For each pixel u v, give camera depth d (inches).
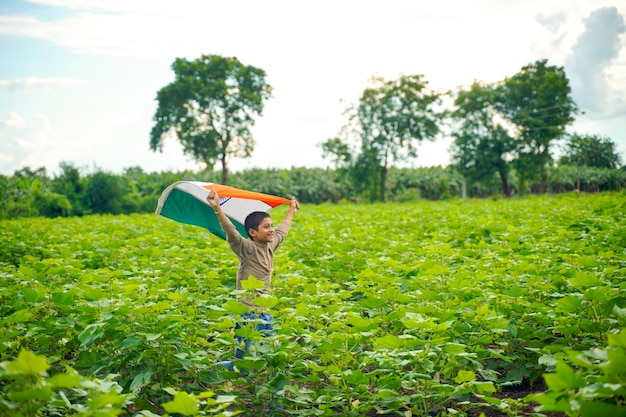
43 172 1726.1
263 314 223.3
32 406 143.9
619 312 190.7
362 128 2539.4
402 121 2482.8
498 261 347.9
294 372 220.1
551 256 366.9
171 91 2342.5
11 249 507.8
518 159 2338.8
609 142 3051.2
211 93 2330.2
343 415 199.8
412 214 843.4
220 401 157.0
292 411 199.6
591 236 474.0
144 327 213.5
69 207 1496.1
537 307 250.7
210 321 254.8
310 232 560.4
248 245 236.1
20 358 136.6
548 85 2300.7
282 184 2445.9
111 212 1630.2
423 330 217.3
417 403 208.5
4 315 267.3
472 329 237.3
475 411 214.7
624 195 1355.8
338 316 239.5
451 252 361.4
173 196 260.7
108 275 320.5
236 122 2418.8
